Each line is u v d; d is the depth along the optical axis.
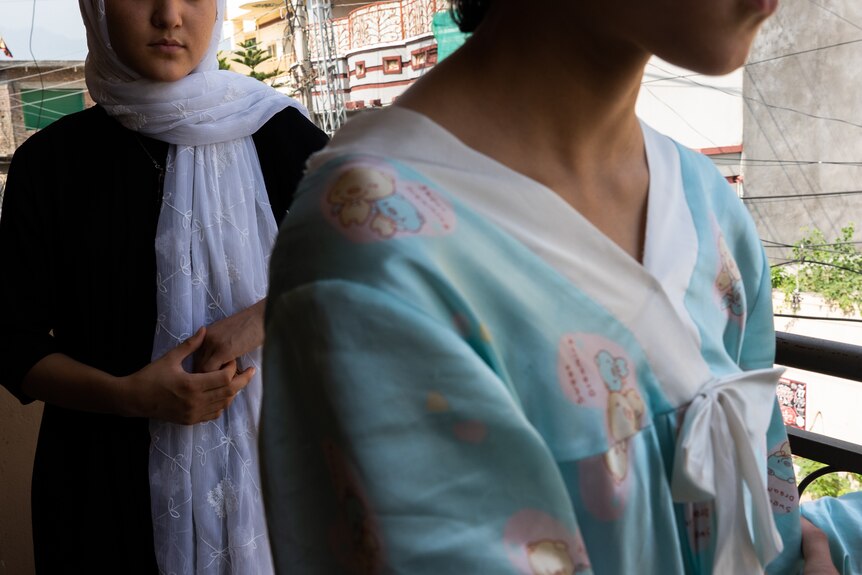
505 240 0.44
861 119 14.16
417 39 17.12
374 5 17.41
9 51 11.68
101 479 1.22
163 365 1.18
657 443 0.48
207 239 1.25
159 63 1.23
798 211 14.80
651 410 0.48
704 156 0.61
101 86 1.25
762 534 0.52
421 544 0.39
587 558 0.42
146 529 1.22
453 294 0.41
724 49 0.42
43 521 1.24
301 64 14.55
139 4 1.20
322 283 0.41
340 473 0.41
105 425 1.22
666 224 0.53
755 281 0.62
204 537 1.23
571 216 0.46
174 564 1.22
